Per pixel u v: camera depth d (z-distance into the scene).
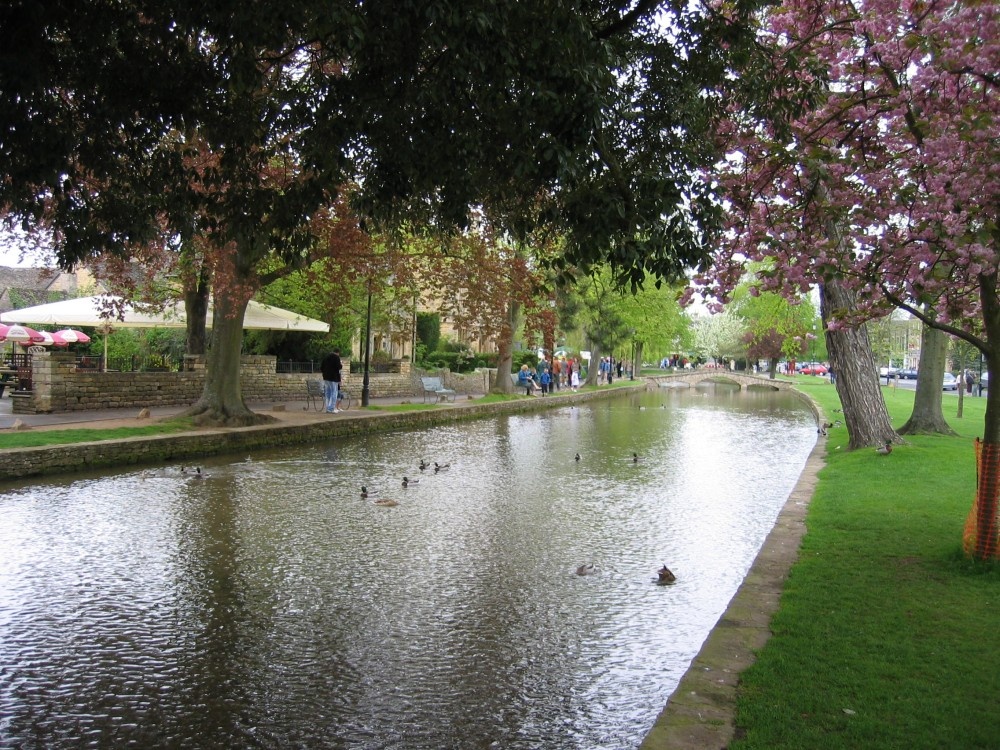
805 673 4.73
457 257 19.17
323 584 7.56
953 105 6.55
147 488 12.44
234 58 6.17
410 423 24.41
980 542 7.24
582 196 5.91
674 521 10.57
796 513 10.03
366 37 5.68
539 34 5.57
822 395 44.31
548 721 4.86
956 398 40.59
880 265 7.07
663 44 7.34
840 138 7.76
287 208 6.96
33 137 6.11
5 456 12.62
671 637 6.28
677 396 50.66
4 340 28.36
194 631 6.29
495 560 8.48
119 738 4.60
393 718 4.88
